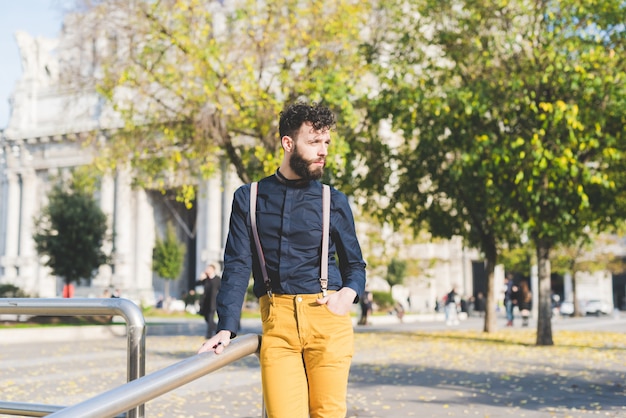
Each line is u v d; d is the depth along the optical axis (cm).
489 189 1955
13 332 2173
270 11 2108
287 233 334
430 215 2398
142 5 2086
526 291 3494
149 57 2130
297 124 334
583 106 1820
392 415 855
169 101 2206
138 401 225
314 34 2136
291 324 329
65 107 2372
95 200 4069
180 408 916
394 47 2300
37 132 8375
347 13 2122
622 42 1880
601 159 2017
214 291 2250
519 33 1964
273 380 327
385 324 4091
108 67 2148
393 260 5059
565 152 1745
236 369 1372
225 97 2059
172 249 6362
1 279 8462
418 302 6675
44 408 309
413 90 2098
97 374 1313
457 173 1975
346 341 333
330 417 330
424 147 2159
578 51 1856
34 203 8569
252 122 2041
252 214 339
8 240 8650
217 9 2150
